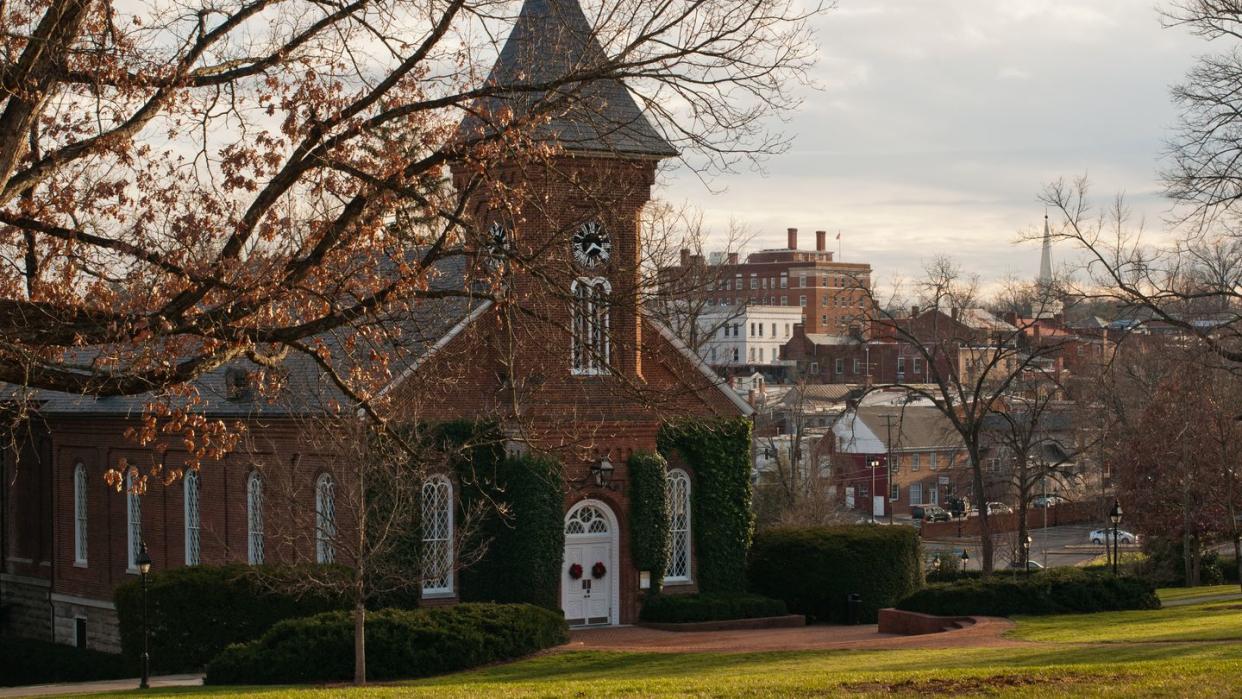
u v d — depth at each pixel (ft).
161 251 72.54
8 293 74.64
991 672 77.05
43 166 68.03
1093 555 292.40
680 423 117.19
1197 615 123.03
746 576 155.43
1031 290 289.74
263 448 138.31
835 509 279.90
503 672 105.70
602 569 143.54
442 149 72.02
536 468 136.56
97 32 70.79
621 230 133.80
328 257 72.64
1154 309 138.62
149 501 157.79
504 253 73.15
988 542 212.64
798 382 354.13
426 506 137.49
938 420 368.89
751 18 72.08
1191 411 215.92
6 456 183.93
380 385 78.74
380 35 73.46
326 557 133.39
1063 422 334.85
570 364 134.41
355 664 103.76
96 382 67.21
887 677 77.05
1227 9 121.39
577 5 96.58
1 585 184.96
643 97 72.49
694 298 223.92
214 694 92.07
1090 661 86.53
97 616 166.50
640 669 101.55
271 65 71.56
